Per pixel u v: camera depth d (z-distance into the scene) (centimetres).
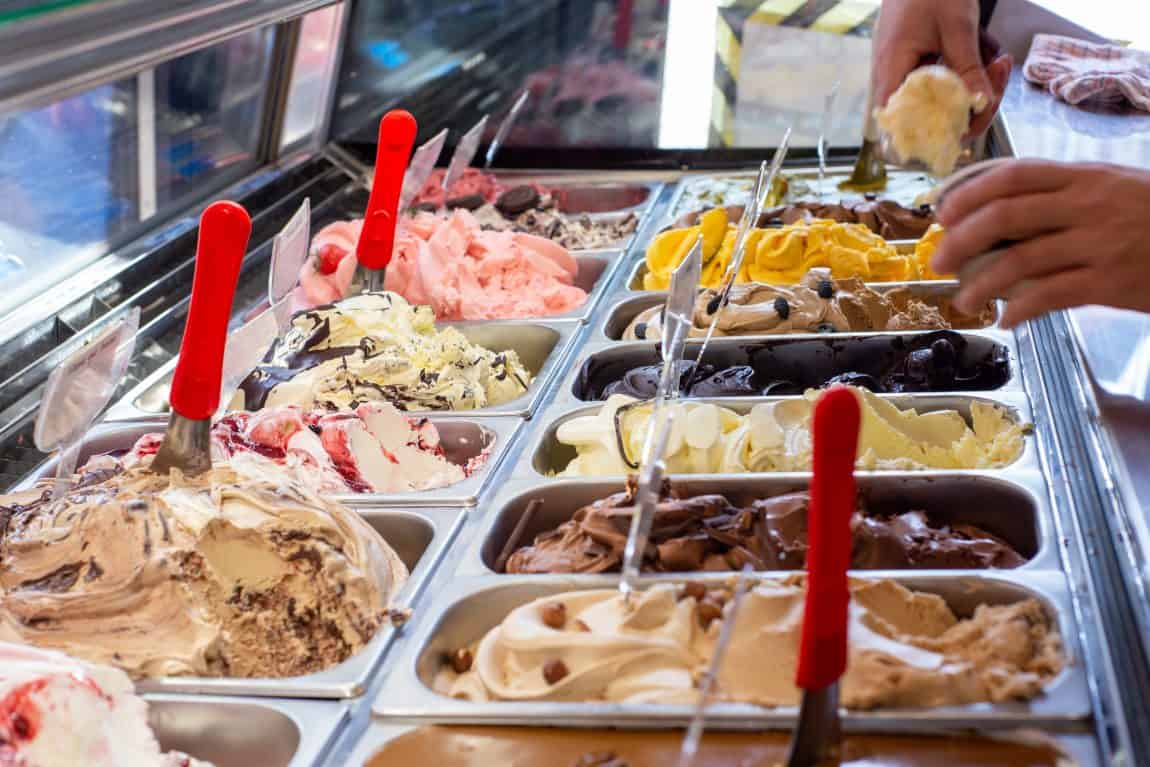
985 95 204
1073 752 117
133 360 236
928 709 124
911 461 184
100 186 258
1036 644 134
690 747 100
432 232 301
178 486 158
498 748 125
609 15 421
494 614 153
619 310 270
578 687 135
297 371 220
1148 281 132
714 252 285
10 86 160
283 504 158
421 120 406
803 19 419
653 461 143
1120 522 153
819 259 277
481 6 420
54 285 239
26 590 149
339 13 345
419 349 226
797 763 111
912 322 244
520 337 262
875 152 363
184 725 136
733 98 430
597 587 153
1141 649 128
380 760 125
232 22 209
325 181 349
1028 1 470
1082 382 194
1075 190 132
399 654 144
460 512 178
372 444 201
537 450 198
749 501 176
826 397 98
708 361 235
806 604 106
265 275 287
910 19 209
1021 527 170
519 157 403
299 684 138
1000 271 135
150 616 146
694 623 140
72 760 123
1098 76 386
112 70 179
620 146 411
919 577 147
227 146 318
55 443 161
